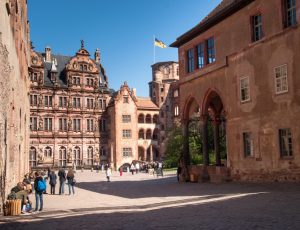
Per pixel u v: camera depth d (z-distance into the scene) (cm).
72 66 9031
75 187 3769
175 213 1688
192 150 5953
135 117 9419
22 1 3209
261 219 1380
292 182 2505
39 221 1625
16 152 2564
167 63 11725
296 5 2538
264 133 2789
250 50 2973
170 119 10506
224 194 2298
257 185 2653
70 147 8856
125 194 2795
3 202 1762
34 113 8550
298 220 1312
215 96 3725
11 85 2102
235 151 3131
